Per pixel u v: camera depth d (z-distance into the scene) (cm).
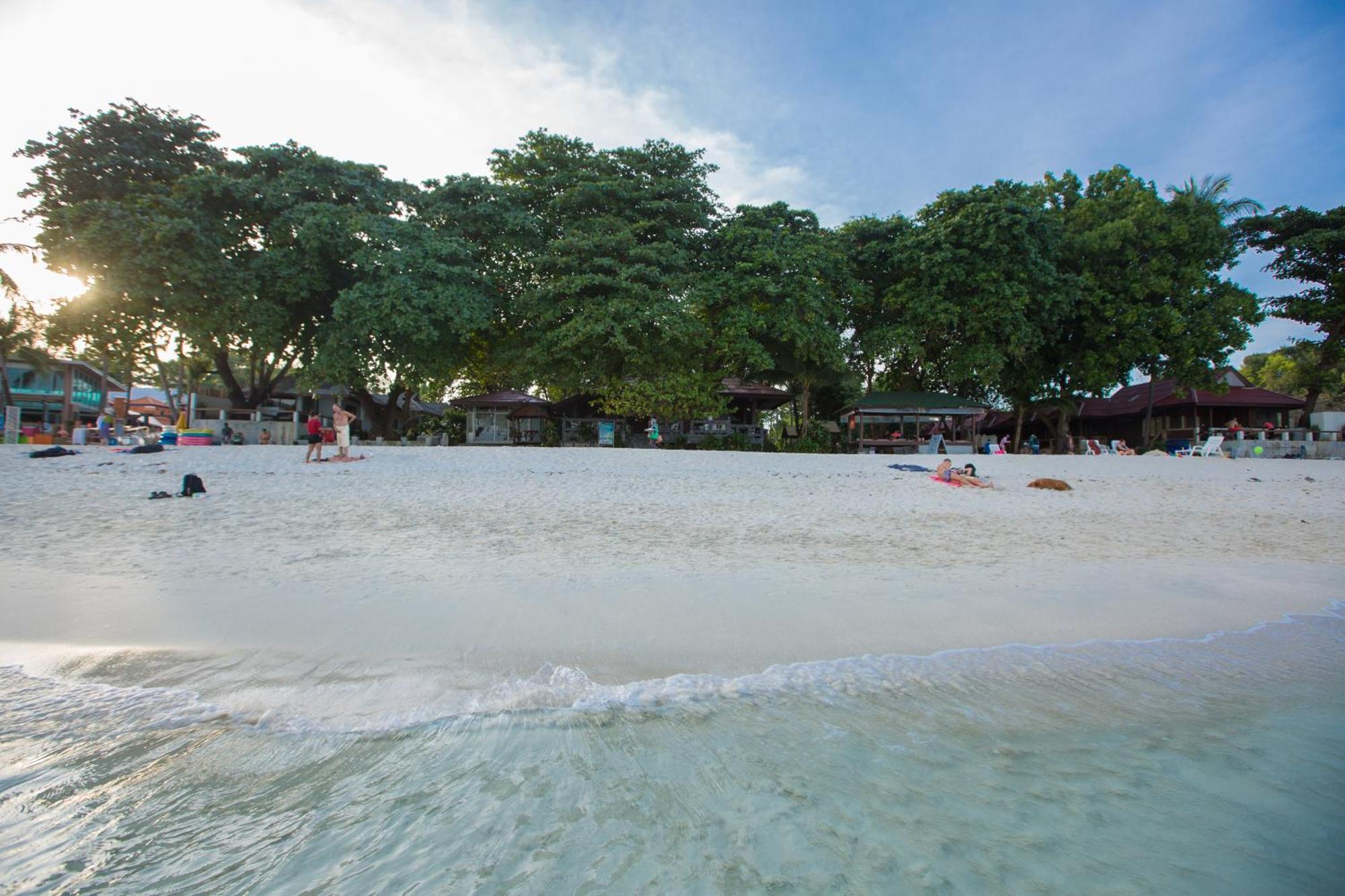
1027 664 462
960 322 2898
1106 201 2991
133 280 2139
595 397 3073
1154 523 1091
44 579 625
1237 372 3756
